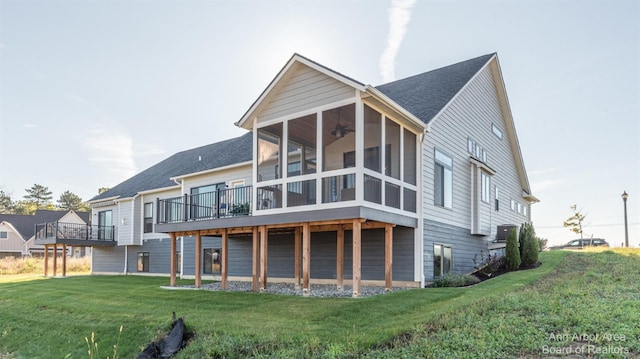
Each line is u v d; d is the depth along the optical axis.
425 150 12.66
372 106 10.41
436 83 16.67
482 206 15.95
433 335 6.10
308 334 6.59
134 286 14.10
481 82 17.58
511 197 20.83
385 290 10.93
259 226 11.68
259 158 11.91
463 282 11.88
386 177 10.75
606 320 6.09
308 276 10.32
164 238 20.47
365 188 10.12
